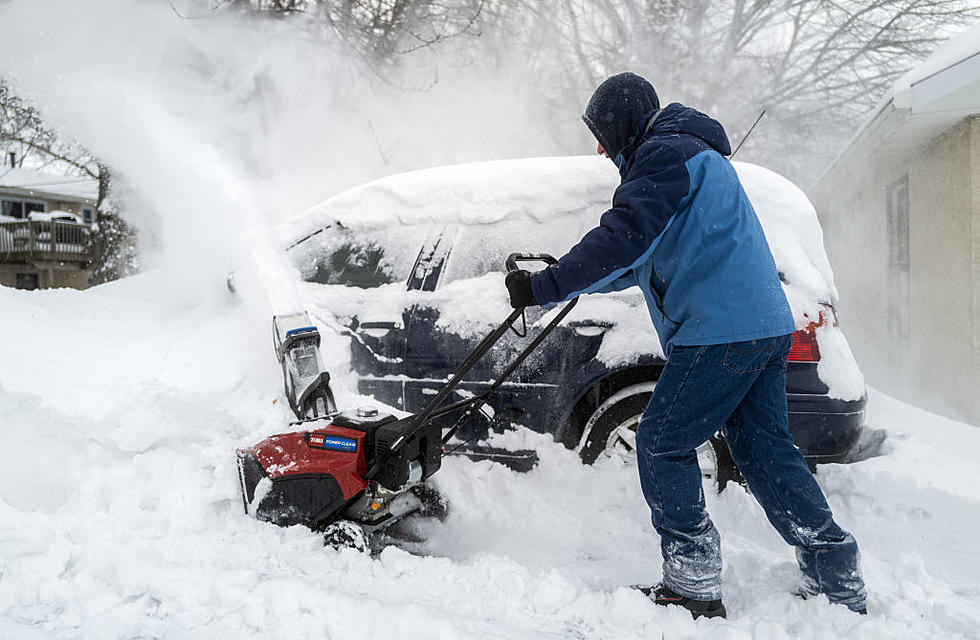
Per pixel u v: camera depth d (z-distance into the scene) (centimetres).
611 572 271
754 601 234
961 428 403
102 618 216
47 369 334
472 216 355
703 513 225
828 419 303
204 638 207
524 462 332
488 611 230
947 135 693
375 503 275
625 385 332
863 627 204
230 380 331
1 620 215
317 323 363
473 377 339
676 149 211
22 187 2989
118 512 277
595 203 341
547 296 215
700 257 213
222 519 284
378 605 218
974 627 214
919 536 289
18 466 304
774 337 216
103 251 1062
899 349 877
